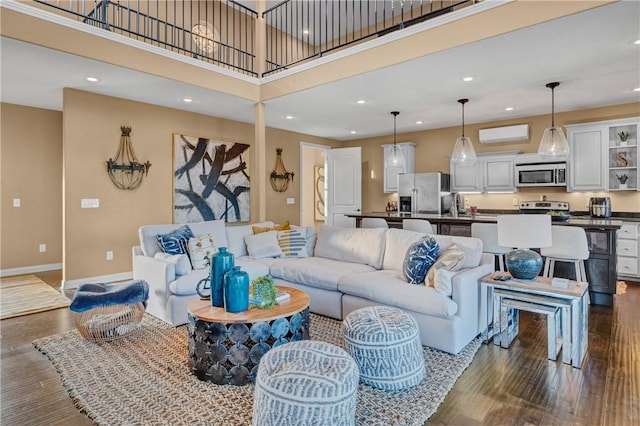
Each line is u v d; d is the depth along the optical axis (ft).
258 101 17.21
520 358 8.62
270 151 23.73
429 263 9.75
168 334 10.13
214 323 7.42
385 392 7.07
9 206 18.11
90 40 11.80
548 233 8.72
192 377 7.74
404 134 25.67
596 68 12.75
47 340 9.75
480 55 11.54
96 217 15.97
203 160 19.80
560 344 9.39
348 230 13.70
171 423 6.17
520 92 15.72
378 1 21.11
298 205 25.63
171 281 11.01
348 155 25.08
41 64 12.32
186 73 14.48
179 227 13.12
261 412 5.39
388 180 25.21
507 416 6.35
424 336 9.02
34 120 18.71
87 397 6.98
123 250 16.81
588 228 13.03
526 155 20.02
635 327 10.67
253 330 7.39
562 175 18.97
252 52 22.47
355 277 10.56
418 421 6.19
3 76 13.56
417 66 12.51
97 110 15.87
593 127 17.95
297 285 12.29
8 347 9.40
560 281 9.11
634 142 17.11
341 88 15.10
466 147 15.71
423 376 7.55
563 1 9.09
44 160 19.08
